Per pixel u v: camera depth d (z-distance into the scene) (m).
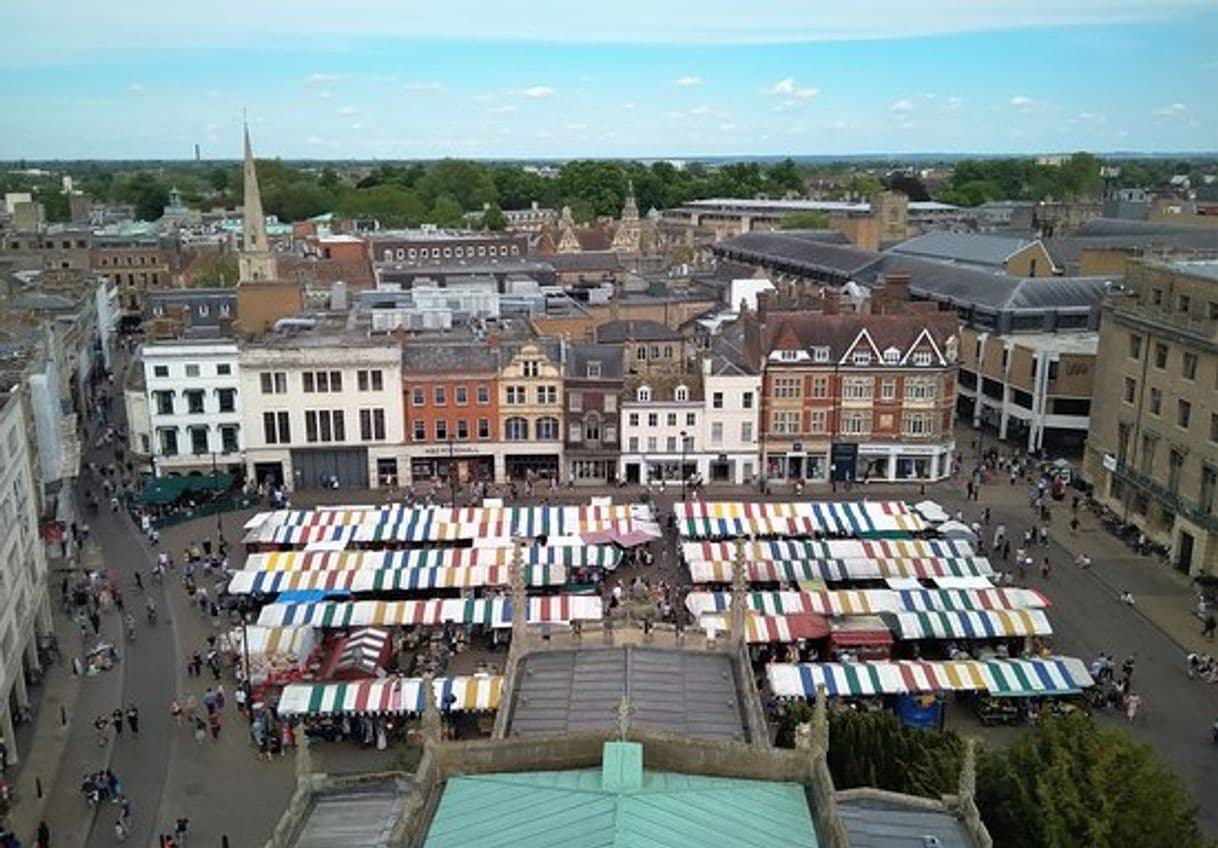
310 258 192.38
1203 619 80.81
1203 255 109.00
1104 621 80.38
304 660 68.31
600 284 171.50
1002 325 133.50
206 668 73.38
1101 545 96.06
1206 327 87.88
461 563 80.88
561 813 27.88
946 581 78.50
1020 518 102.69
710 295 159.50
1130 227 195.12
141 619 80.94
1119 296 104.06
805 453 114.44
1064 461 116.62
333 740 63.91
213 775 60.84
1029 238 174.88
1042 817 41.97
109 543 96.00
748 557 81.88
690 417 112.88
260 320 132.88
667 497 108.94
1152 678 71.62
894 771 48.56
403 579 78.75
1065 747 45.25
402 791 36.41
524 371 111.75
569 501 106.75
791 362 112.38
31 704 68.94
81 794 59.00
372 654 67.81
